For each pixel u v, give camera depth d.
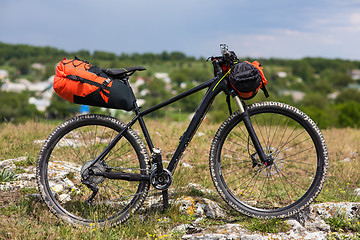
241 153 4.88
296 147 5.30
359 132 7.50
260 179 4.03
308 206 3.02
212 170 2.96
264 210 2.92
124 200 3.21
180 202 3.11
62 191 3.38
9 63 61.25
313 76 72.38
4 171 3.49
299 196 3.46
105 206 3.10
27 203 3.06
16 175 3.48
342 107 37.81
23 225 2.74
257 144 2.94
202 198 3.20
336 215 2.99
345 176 4.16
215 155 2.98
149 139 3.00
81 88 2.73
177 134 5.65
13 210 2.96
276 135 5.70
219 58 2.95
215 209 3.10
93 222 2.87
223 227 2.79
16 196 3.20
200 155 4.73
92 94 2.76
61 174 3.54
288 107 2.90
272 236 2.65
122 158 4.34
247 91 2.74
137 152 2.96
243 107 2.92
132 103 2.92
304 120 2.87
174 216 2.94
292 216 2.96
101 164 2.95
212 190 3.62
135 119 2.98
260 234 2.66
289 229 2.76
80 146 4.52
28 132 5.44
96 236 2.67
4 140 4.84
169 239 2.67
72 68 2.74
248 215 2.92
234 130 5.57
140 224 2.84
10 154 4.32
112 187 3.50
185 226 2.85
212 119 6.42
